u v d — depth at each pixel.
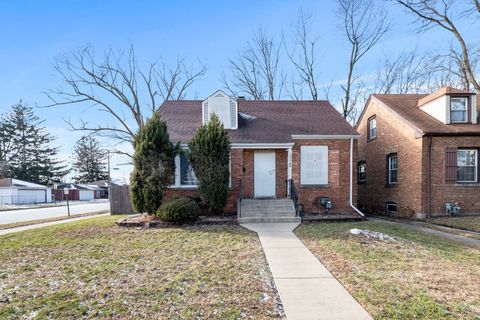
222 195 10.85
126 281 4.63
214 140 10.86
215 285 4.41
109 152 23.78
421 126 12.55
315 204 12.67
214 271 5.06
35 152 56.94
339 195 12.73
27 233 9.02
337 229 8.83
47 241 7.69
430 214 12.16
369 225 9.72
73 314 3.55
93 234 8.48
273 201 11.62
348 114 24.89
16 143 55.84
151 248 6.75
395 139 14.17
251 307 3.67
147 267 5.32
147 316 3.46
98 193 58.16
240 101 16.22
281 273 4.95
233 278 4.71
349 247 6.60
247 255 6.07
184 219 9.74
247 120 14.15
